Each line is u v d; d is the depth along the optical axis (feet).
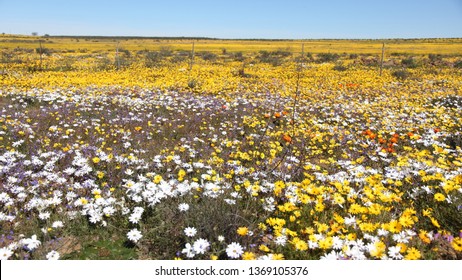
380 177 18.47
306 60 140.87
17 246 12.33
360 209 13.56
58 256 11.85
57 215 14.80
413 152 25.66
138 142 25.17
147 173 17.67
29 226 14.16
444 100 48.80
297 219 14.34
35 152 22.29
